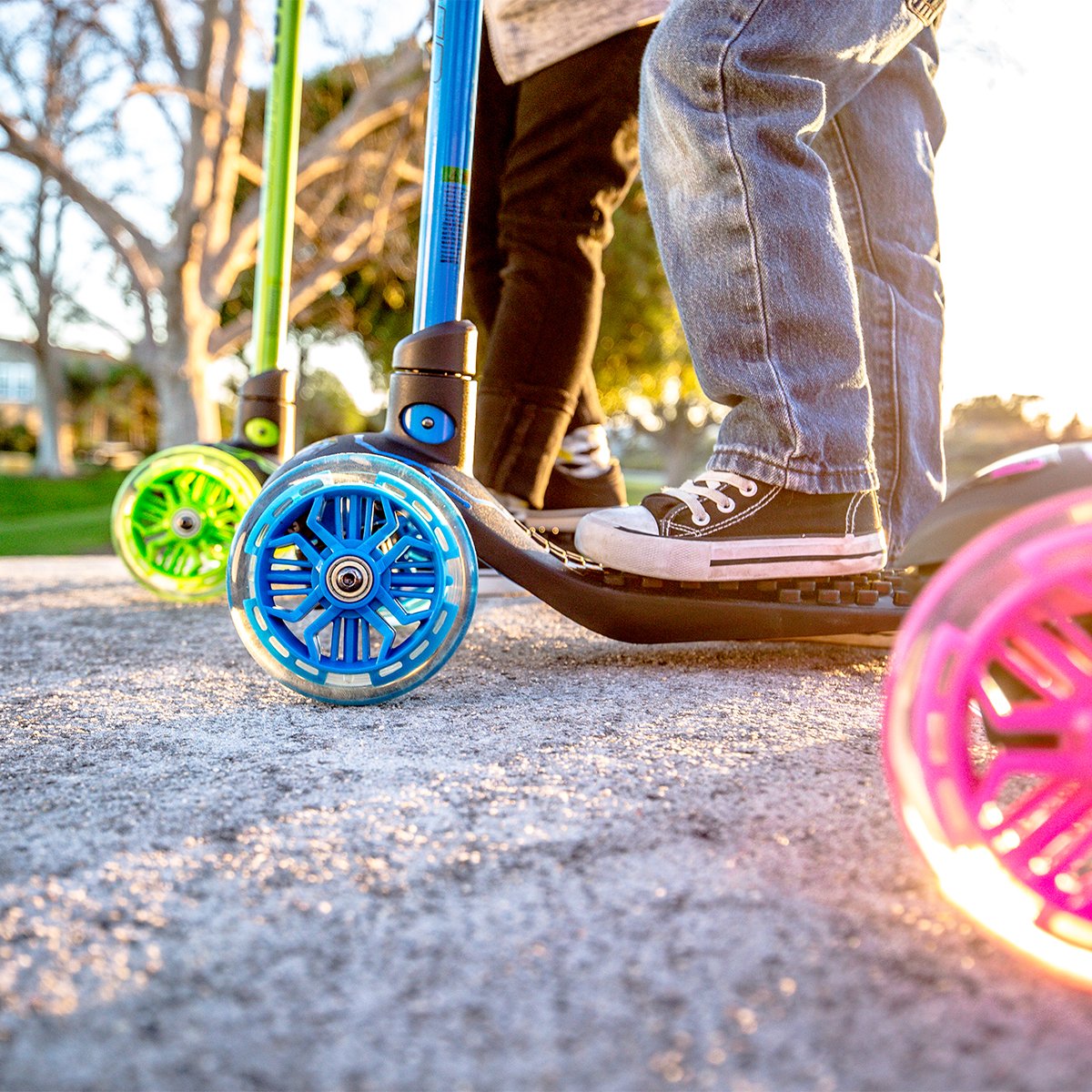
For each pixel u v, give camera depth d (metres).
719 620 1.43
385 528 1.26
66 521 10.61
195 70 8.47
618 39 1.82
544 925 0.67
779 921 0.67
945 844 0.63
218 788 0.96
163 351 9.13
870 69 1.42
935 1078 0.50
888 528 1.76
